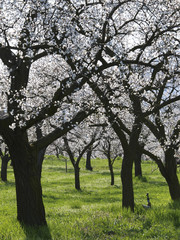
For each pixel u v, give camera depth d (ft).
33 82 59.06
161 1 37.83
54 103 33.04
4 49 33.60
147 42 36.63
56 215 47.78
